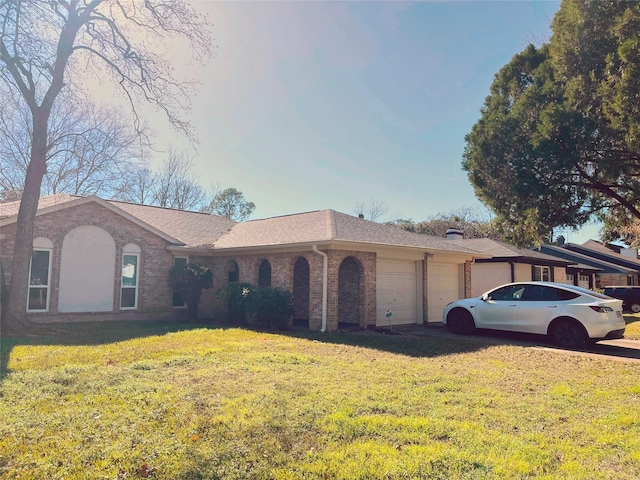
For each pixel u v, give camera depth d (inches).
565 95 497.4
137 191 1323.8
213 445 163.6
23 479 137.5
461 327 513.0
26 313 517.3
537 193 543.2
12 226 550.0
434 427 185.8
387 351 384.8
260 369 292.4
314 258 553.0
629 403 229.9
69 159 906.7
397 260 627.2
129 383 251.3
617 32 439.2
